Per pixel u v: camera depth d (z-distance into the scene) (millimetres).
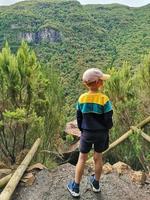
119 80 3305
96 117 1551
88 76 1537
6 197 1553
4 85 2150
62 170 1884
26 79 2180
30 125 2170
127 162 2924
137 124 3227
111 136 3273
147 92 3262
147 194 1771
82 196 1653
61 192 1677
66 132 3592
